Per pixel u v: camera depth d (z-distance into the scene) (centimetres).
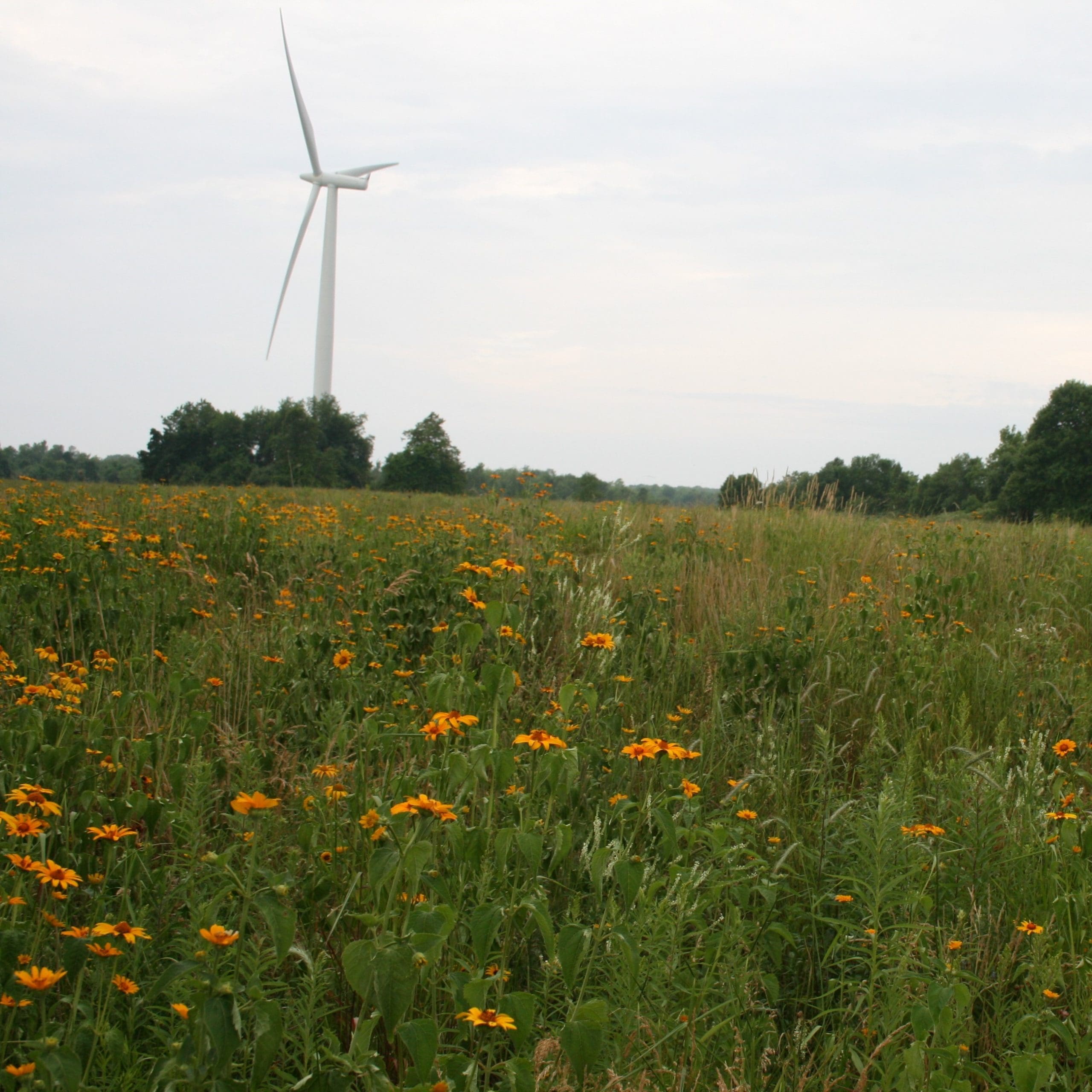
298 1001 224
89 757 332
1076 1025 238
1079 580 809
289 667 462
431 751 321
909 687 498
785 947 290
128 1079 194
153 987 185
